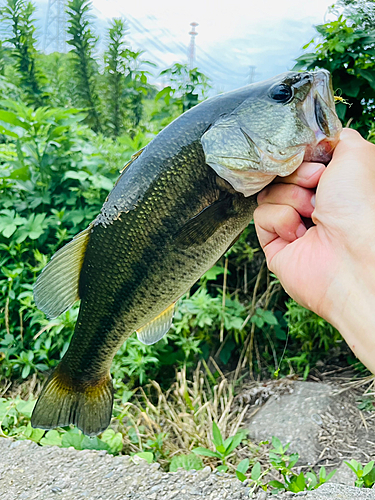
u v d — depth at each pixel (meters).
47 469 0.48
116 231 0.34
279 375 0.71
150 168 0.33
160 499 0.44
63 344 0.69
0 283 0.73
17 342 0.72
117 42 1.09
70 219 0.79
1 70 1.14
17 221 0.75
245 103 0.30
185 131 0.32
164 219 0.33
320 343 0.69
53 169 0.85
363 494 0.41
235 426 0.60
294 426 0.58
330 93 0.28
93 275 0.36
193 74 0.89
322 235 0.28
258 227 0.32
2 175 0.88
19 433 0.56
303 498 0.41
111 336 0.38
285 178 0.30
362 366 0.66
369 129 0.72
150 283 0.35
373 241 0.25
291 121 0.28
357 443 0.54
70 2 1.09
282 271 0.29
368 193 0.26
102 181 0.80
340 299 0.26
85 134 1.04
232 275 0.82
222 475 0.47
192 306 0.71
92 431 0.41
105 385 0.41
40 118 0.85
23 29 1.12
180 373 0.67
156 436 0.58
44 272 0.36
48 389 0.42
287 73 0.29
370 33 0.72
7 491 0.46
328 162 0.29
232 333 0.76
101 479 0.47
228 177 0.30
